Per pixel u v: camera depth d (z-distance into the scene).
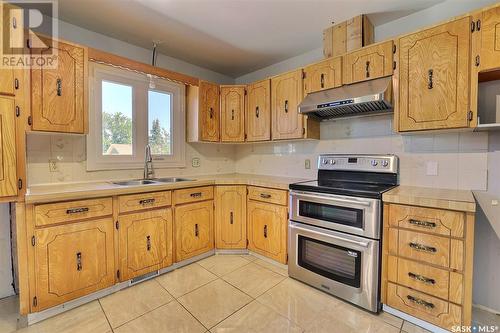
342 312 1.75
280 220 2.41
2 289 1.89
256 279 2.21
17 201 1.56
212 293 1.98
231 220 2.73
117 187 1.97
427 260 1.53
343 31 2.20
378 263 1.71
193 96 2.97
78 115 1.92
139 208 2.10
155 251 2.21
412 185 2.06
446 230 1.46
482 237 1.77
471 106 1.53
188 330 1.56
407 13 2.09
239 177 2.98
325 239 1.97
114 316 1.69
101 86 2.38
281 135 2.66
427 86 1.69
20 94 1.58
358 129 2.40
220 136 3.06
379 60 1.93
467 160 1.82
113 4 1.93
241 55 2.93
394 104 1.86
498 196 1.71
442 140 1.92
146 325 1.60
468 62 1.53
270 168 3.21
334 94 2.11
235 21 2.20
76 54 1.91
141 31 2.36
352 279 1.81
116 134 2.51
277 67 3.16
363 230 1.77
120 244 1.99
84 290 1.79
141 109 2.69
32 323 1.61
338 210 1.92
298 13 2.08
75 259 1.75
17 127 1.56
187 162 3.12
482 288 1.78
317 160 2.70
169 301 1.87
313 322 1.64
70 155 2.20
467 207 1.38
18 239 1.57
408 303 1.61
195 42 2.59
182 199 2.43
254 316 1.70
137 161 2.66
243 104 3.03
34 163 2.01
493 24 1.45
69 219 1.73
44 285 1.63
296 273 2.18
